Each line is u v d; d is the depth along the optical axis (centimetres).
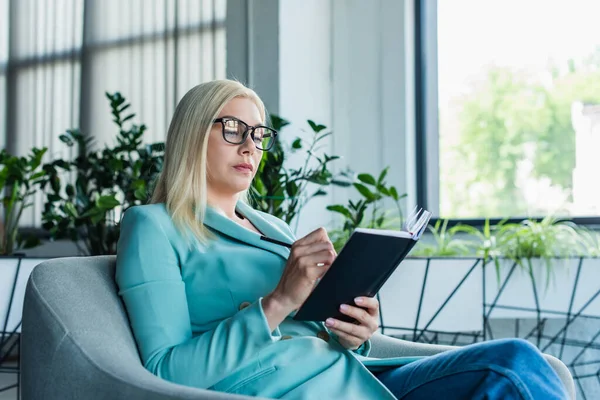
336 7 367
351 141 361
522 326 320
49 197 315
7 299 224
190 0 392
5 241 321
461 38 350
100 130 417
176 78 395
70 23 431
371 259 128
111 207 285
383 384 150
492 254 282
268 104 334
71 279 139
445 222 319
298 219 323
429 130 354
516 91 339
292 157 332
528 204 334
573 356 310
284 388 136
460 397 134
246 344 133
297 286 134
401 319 250
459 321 251
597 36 326
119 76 413
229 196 165
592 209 323
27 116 440
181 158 155
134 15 409
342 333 144
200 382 130
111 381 121
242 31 349
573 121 328
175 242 148
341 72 365
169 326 137
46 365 128
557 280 278
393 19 353
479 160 344
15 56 444
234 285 149
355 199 356
